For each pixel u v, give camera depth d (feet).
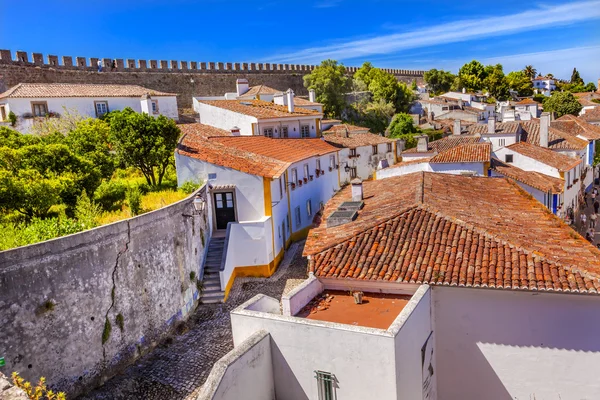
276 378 33.68
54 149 64.13
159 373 47.52
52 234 45.21
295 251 91.09
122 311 47.73
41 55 145.38
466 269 36.88
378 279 37.83
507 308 35.91
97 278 44.47
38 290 38.55
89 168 65.82
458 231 41.78
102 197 65.98
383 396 29.78
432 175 66.90
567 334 34.94
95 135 85.92
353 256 41.09
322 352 31.50
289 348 32.73
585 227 114.62
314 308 37.45
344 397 31.22
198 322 60.34
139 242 50.93
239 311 34.63
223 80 202.49
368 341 29.71
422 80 355.56
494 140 142.10
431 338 37.40
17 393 19.26
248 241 76.74
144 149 81.46
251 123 119.14
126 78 168.76
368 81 251.60
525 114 219.82
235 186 78.02
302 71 242.78
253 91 172.76
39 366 38.42
